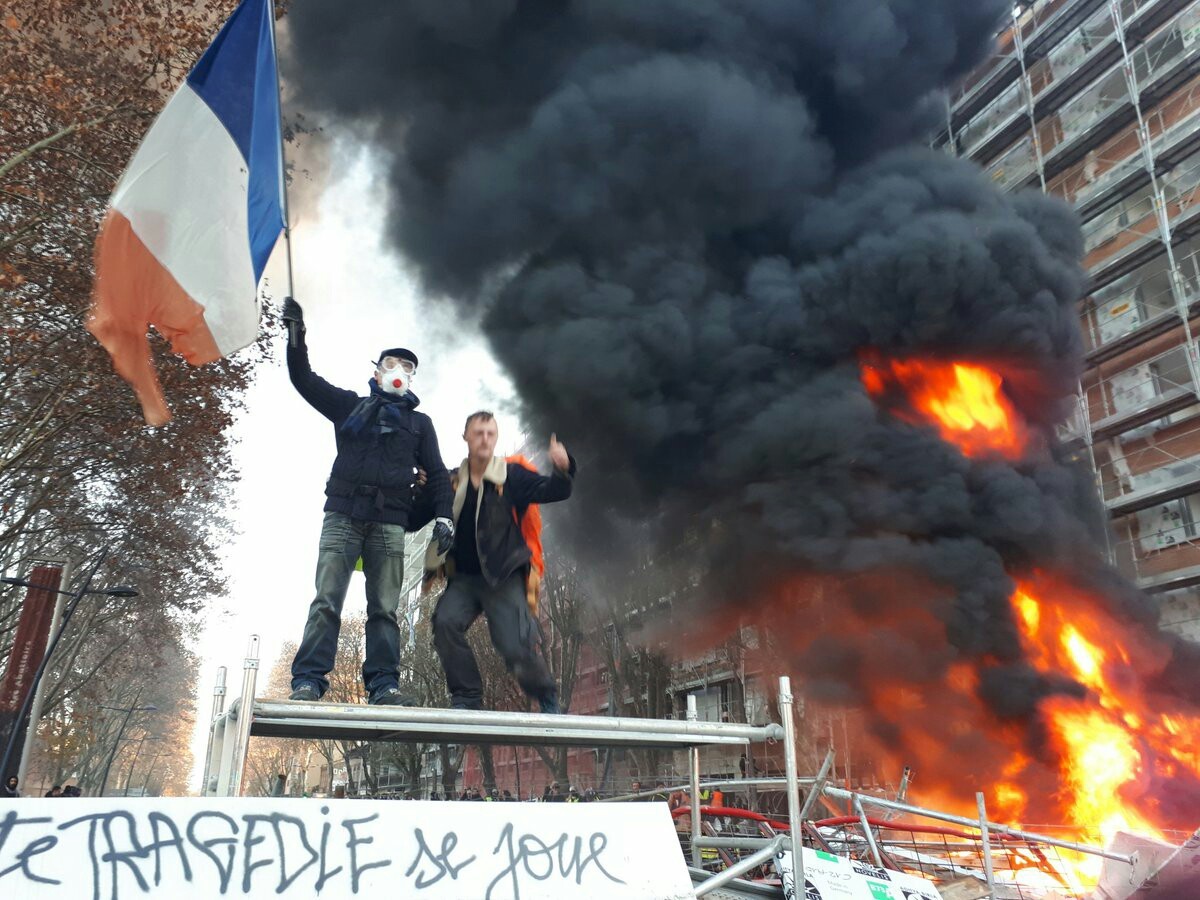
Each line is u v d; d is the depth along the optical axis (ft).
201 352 10.71
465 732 7.72
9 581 53.16
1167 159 66.80
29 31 42.50
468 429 11.51
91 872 4.99
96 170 44.34
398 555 10.82
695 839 10.64
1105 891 16.61
